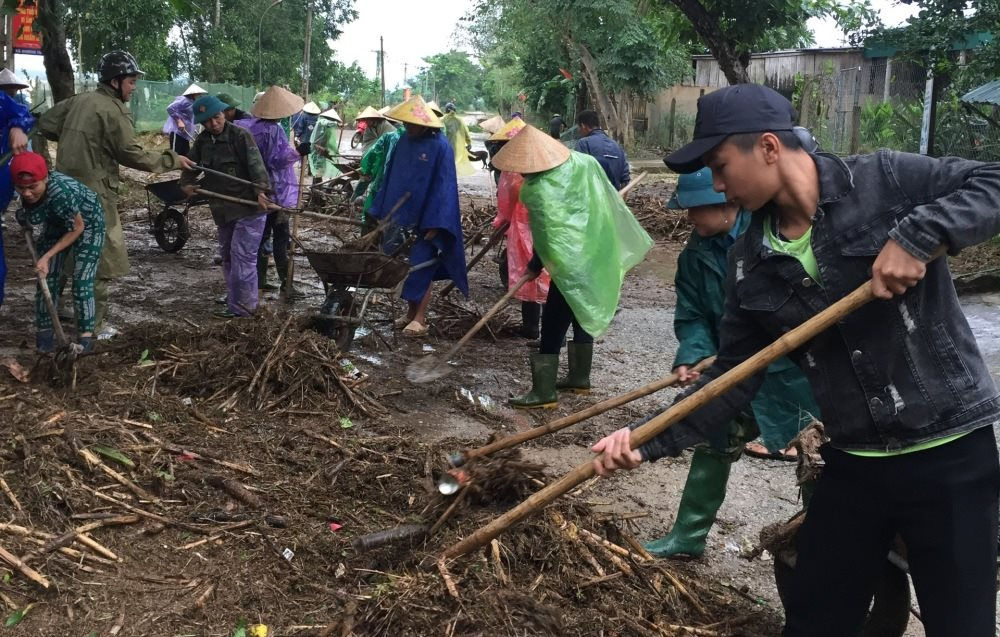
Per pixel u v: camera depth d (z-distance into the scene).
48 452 4.03
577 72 27.70
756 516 4.53
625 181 7.90
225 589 3.33
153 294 8.55
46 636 3.01
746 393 2.63
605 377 6.82
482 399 6.13
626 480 4.88
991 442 2.36
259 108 8.69
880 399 2.34
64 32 10.70
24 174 5.26
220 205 7.47
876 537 2.48
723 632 3.32
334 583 3.41
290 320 5.86
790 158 2.30
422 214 7.26
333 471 4.36
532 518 3.64
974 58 13.30
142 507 3.86
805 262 2.38
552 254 5.53
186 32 40.41
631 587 3.46
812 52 25.17
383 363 6.73
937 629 2.36
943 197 2.20
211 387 5.34
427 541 3.59
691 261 3.75
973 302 9.32
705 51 30.62
